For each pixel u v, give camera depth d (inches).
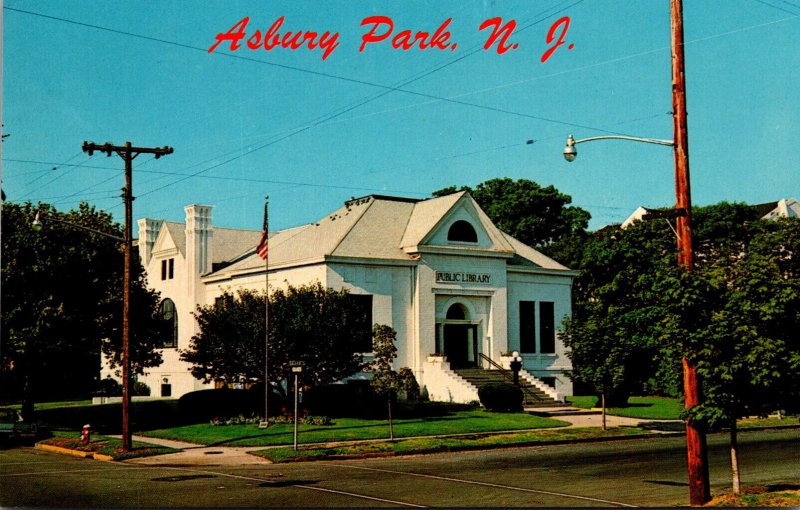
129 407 1162.0
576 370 1434.5
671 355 727.7
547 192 3166.8
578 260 2731.3
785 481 837.8
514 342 2003.0
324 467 999.0
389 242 1870.1
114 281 1640.0
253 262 2018.9
